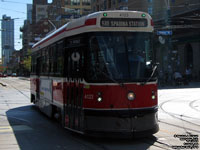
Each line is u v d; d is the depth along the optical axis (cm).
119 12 700
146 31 717
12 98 1961
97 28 690
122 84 673
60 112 853
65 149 650
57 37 880
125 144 686
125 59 691
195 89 2442
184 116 1097
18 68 13588
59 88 842
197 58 4025
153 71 717
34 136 788
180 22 3912
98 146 672
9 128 906
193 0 4212
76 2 8850
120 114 662
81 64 712
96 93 677
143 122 679
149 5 5534
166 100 1648
